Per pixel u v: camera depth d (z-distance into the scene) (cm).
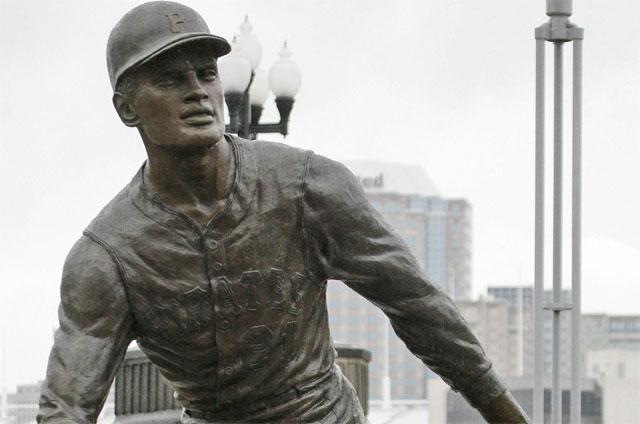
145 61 675
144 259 697
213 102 688
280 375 709
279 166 705
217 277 697
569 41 1198
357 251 708
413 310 714
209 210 697
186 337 701
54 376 689
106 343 695
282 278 702
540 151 1189
